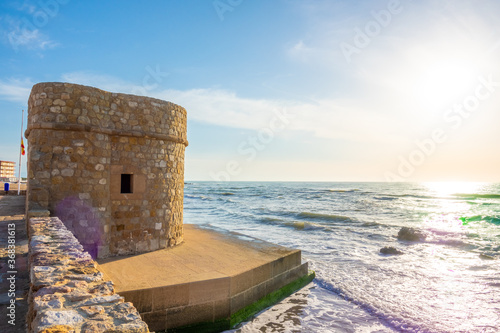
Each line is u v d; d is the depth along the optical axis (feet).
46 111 28.17
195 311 23.97
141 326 8.72
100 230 30.37
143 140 33.40
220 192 279.69
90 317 9.19
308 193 245.45
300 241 64.08
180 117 37.52
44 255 15.01
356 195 210.79
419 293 35.14
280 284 33.27
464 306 31.50
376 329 27.37
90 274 13.05
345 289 36.06
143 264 28.63
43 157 27.91
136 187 32.89
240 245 37.96
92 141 29.96
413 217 100.99
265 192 271.90
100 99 30.53
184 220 97.66
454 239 63.36
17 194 69.15
